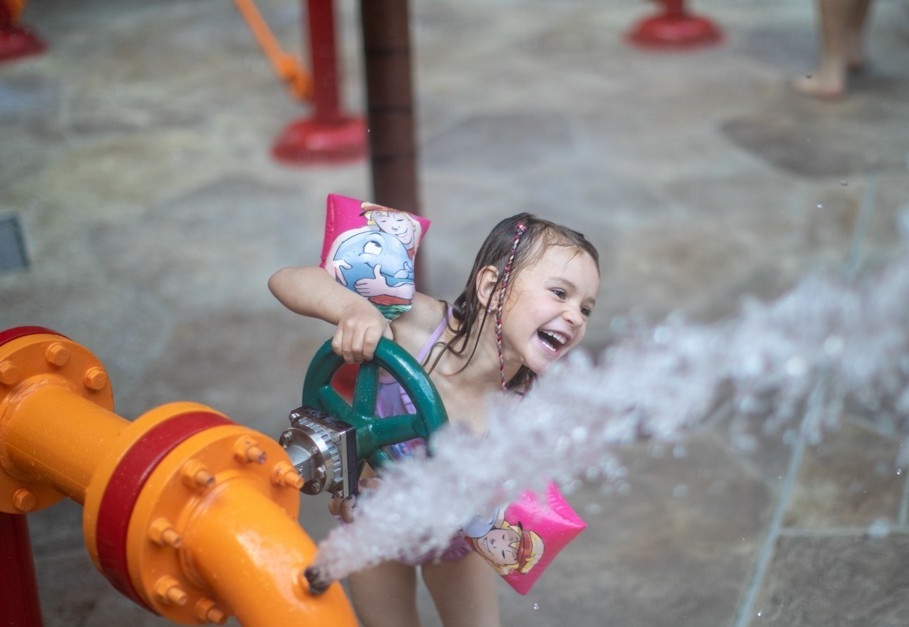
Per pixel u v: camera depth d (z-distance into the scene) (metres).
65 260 3.35
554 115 4.44
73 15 5.86
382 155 2.58
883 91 4.55
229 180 3.90
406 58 2.50
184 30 5.61
